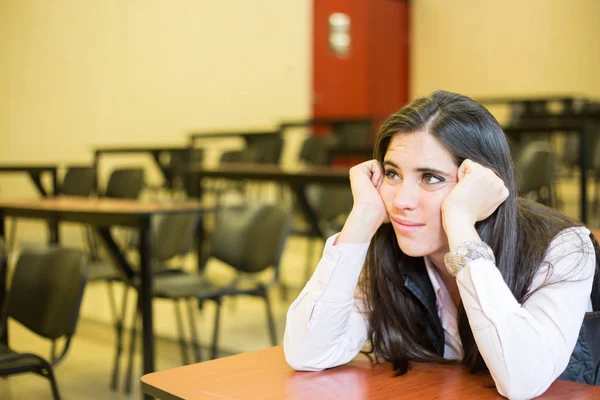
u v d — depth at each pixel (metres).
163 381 1.11
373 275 1.31
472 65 9.95
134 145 7.75
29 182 6.92
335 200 4.53
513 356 1.04
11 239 5.38
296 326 1.21
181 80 8.14
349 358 1.26
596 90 8.71
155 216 3.59
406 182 1.18
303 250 6.30
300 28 9.35
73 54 7.24
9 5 6.79
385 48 10.34
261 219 3.27
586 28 8.77
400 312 1.29
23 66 6.90
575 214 6.07
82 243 6.62
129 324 4.05
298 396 1.03
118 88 7.60
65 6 7.17
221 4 8.48
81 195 5.37
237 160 6.44
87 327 4.05
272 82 9.05
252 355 1.28
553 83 9.12
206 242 4.34
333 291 1.22
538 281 1.17
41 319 2.11
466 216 1.14
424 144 1.16
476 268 1.10
